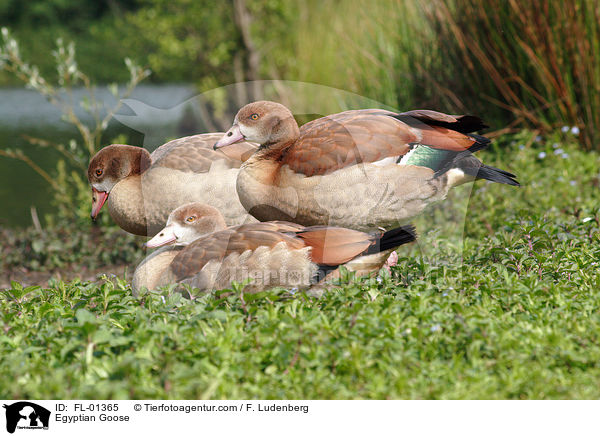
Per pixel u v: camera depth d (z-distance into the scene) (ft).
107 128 56.29
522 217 35.27
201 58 82.43
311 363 18.45
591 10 46.55
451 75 50.31
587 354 19.38
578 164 43.04
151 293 22.95
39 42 185.37
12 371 18.15
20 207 55.21
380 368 18.67
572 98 47.62
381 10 55.31
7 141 89.66
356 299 22.27
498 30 48.24
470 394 17.74
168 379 17.81
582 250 27.55
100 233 43.93
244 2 79.20
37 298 25.02
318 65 59.06
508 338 19.51
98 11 198.18
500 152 46.16
